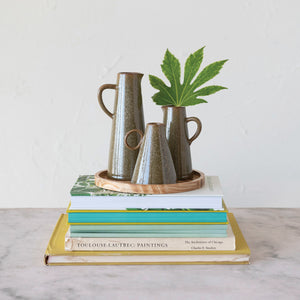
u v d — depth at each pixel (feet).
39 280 2.25
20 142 4.18
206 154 4.18
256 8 3.95
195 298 2.06
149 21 3.98
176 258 2.44
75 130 4.17
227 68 4.03
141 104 2.71
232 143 4.17
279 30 3.98
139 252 2.42
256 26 3.98
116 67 4.05
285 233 2.96
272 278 2.27
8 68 4.05
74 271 2.36
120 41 4.01
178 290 2.14
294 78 4.05
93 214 2.41
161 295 2.09
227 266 2.42
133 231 2.43
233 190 4.25
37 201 4.30
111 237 2.43
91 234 2.43
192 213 2.41
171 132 2.68
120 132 2.67
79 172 4.24
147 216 2.41
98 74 4.06
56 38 4.01
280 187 4.24
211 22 3.97
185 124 2.72
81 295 2.09
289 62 4.02
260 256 2.55
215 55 4.01
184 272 2.34
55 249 2.46
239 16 3.97
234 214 3.43
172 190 2.43
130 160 2.65
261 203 4.26
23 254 2.59
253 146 4.17
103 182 2.54
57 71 4.06
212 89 2.76
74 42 4.01
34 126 4.15
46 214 3.43
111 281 2.24
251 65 4.03
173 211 2.41
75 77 4.07
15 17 3.97
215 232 2.43
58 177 4.25
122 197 2.40
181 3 3.95
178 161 2.69
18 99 4.10
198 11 3.96
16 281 2.24
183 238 2.43
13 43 4.01
